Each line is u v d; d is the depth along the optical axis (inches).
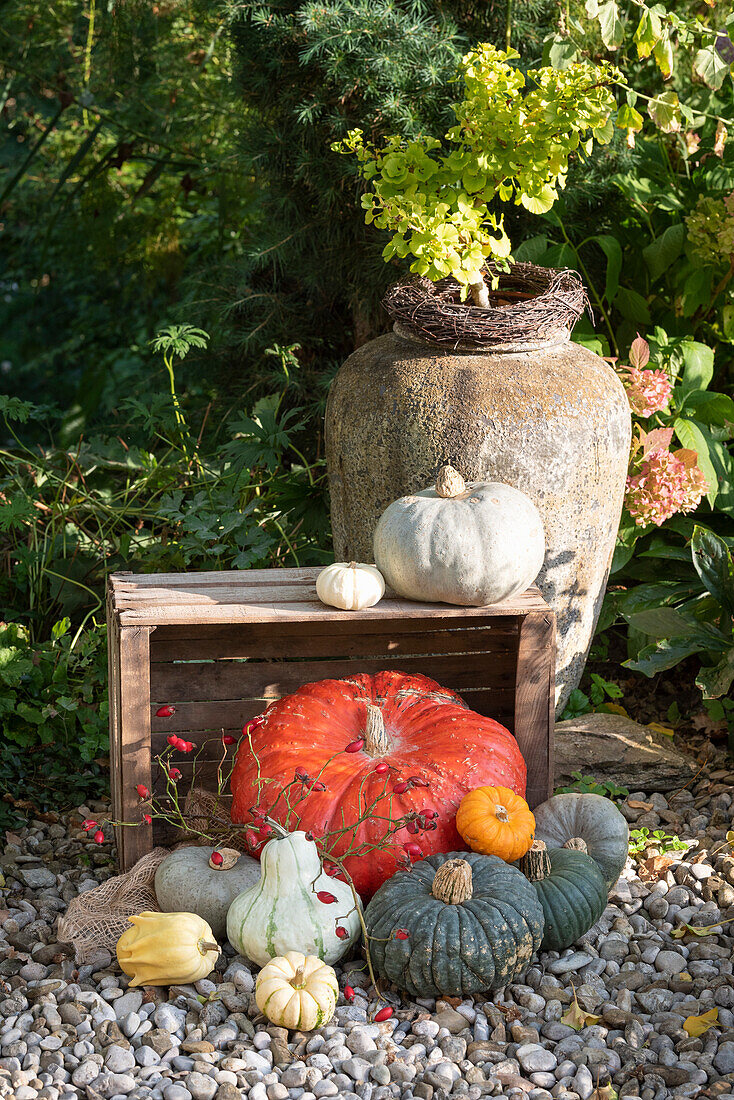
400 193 125.9
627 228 184.4
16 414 176.7
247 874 106.5
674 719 150.6
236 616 110.8
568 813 113.6
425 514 112.3
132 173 303.6
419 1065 90.6
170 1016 94.4
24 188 317.7
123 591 117.9
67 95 280.1
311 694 117.1
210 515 158.7
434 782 106.6
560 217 178.9
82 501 177.2
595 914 103.5
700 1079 88.4
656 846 124.3
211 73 251.6
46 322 336.5
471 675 131.3
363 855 104.3
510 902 95.8
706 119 176.7
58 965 103.0
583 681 158.2
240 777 111.7
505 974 94.9
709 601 150.2
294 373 200.7
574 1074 90.0
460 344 127.1
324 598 113.0
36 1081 87.6
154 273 287.4
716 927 108.6
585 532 130.9
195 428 212.7
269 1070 89.8
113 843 124.2
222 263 227.0
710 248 164.2
